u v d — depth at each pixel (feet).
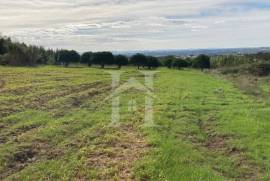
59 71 239.50
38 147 66.03
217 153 67.10
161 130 78.74
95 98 127.34
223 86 181.37
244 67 313.12
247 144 71.20
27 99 115.65
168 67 366.22
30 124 81.56
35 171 54.80
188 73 276.21
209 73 302.04
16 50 328.49
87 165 56.80
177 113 99.09
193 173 53.47
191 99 125.59
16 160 59.93
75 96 126.82
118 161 58.44
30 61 335.67
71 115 95.09
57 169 55.36
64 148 65.87
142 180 51.16
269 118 96.22
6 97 116.37
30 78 180.75
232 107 113.50
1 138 71.31
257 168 59.62
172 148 63.93
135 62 347.97
